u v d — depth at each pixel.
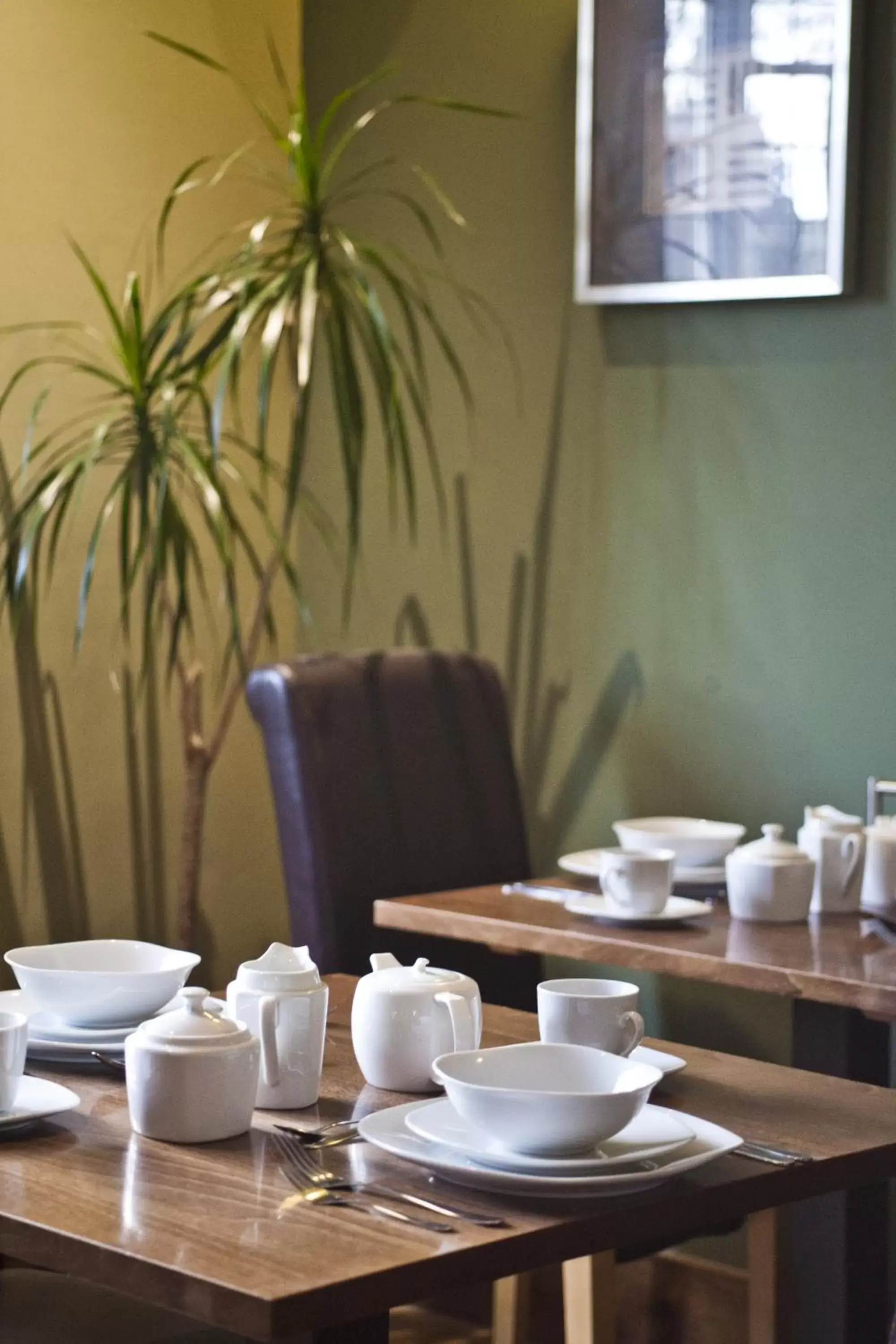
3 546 3.05
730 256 2.88
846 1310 2.13
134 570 2.85
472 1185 1.19
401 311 3.42
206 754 3.05
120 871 3.29
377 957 1.50
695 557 2.98
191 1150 1.27
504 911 2.35
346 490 3.50
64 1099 1.34
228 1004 1.42
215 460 2.78
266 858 3.58
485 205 3.27
